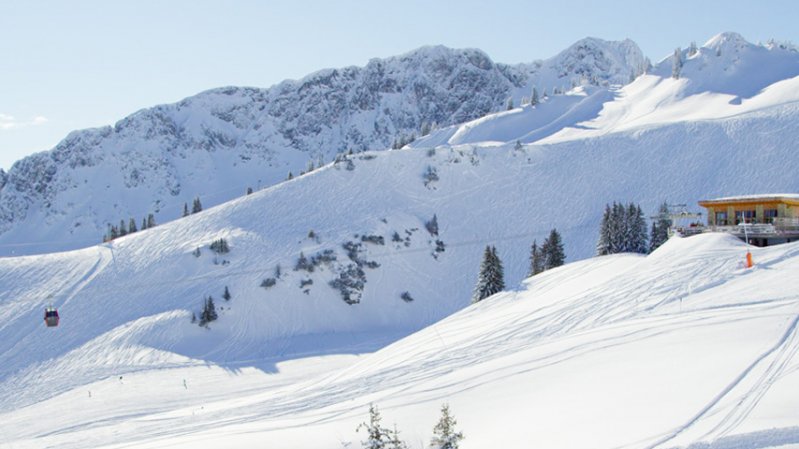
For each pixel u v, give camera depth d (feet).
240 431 112.06
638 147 469.16
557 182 442.91
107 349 284.00
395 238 386.52
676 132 478.18
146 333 297.12
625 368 88.94
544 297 168.55
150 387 234.58
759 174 397.60
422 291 355.97
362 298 345.92
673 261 152.15
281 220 414.21
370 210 418.51
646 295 131.95
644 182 423.23
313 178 467.52
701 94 634.43
